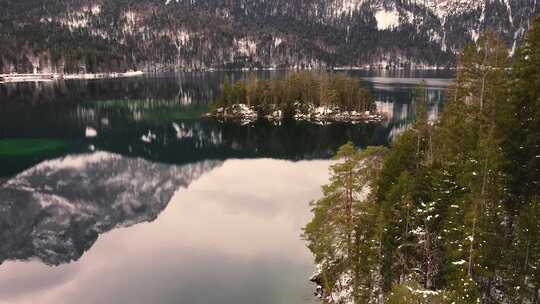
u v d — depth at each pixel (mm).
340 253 31016
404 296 26188
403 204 29672
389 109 144125
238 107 135000
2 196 69625
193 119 132125
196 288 39750
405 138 35469
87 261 47344
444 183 30500
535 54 32062
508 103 31469
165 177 77625
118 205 65438
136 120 130000
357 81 146000
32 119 127812
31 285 43062
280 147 99062
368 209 28984
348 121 125438
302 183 72312
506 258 25703
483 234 24875
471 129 33531
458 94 39500
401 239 30125
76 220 60312
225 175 78312
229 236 51312
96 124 123062
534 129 30422
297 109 133250
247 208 60969
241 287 39281
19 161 87250
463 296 24422
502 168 29281
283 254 45781
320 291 37281
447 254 27984
